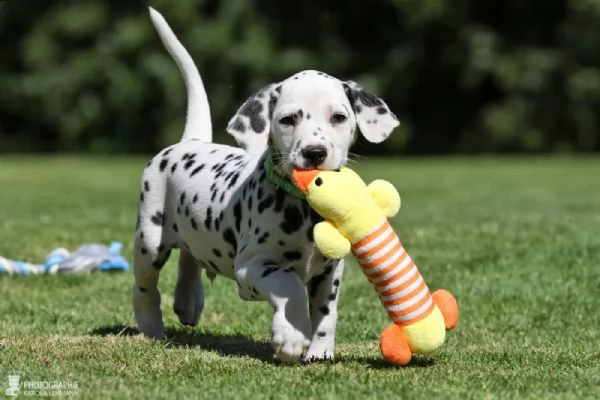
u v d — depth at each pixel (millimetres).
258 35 46719
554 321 10016
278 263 7496
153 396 6336
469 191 24969
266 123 7527
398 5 45812
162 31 9633
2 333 8891
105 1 48344
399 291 7211
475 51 46312
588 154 46906
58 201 22141
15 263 12219
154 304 9141
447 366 7520
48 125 50344
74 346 8055
